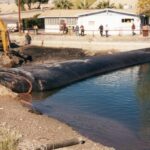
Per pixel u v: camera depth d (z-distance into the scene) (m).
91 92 44.00
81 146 24.30
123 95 42.28
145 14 83.81
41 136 25.61
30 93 42.84
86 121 32.28
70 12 89.06
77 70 51.47
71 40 76.00
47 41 75.56
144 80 50.75
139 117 33.62
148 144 27.34
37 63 63.53
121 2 119.50
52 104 38.44
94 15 84.94
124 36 77.88
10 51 63.38
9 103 35.09
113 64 58.94
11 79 43.03
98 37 76.69
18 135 23.53
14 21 101.56
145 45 72.50
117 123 31.91
